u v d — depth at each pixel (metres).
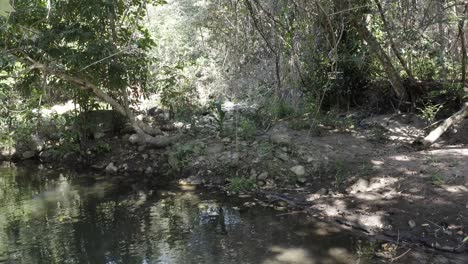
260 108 8.76
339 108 8.68
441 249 4.51
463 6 7.99
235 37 10.22
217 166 7.16
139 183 7.27
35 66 6.93
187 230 5.32
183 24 12.31
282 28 7.38
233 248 4.79
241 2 8.21
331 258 4.47
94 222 5.69
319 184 6.22
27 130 8.94
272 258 4.51
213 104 9.07
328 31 7.58
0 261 4.65
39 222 5.75
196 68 11.74
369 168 6.23
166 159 7.79
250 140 7.59
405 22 7.33
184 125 8.55
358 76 8.42
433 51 8.04
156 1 8.00
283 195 6.17
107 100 7.91
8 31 6.64
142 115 9.12
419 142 6.85
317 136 7.59
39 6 6.73
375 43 7.54
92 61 7.16
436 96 7.90
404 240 4.75
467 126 7.07
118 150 8.39
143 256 4.68
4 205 6.48
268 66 9.66
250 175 6.79
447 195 5.24
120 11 7.75
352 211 5.41
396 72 7.79
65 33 6.80
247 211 5.84
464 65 7.58
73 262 4.61
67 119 8.69
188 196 6.52
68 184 7.44
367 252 4.57
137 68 7.69
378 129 7.62
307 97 8.57
